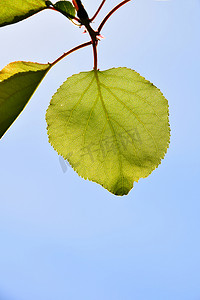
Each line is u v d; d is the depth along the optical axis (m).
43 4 0.48
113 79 0.49
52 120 0.50
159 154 0.50
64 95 0.50
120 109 0.50
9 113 0.48
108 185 0.50
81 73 0.49
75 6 0.48
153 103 0.50
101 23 0.48
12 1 0.48
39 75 0.48
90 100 0.50
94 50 0.49
